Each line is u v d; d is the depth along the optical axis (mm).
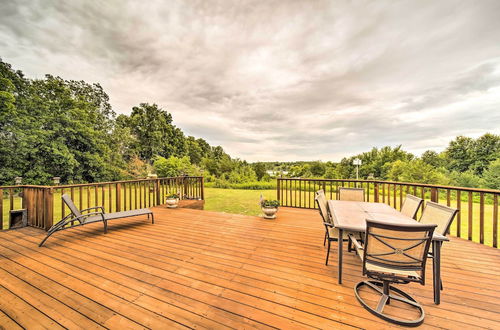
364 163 24609
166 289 2047
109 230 3994
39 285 2123
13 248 3100
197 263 2609
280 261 2658
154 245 3217
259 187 16422
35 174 15180
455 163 22625
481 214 3307
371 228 1695
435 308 1772
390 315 1674
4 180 14164
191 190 8203
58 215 7938
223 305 1798
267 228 4078
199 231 3906
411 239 1598
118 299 1890
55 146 16031
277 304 1812
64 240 3439
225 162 27141
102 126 21875
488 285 2139
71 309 1755
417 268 1640
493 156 20219
